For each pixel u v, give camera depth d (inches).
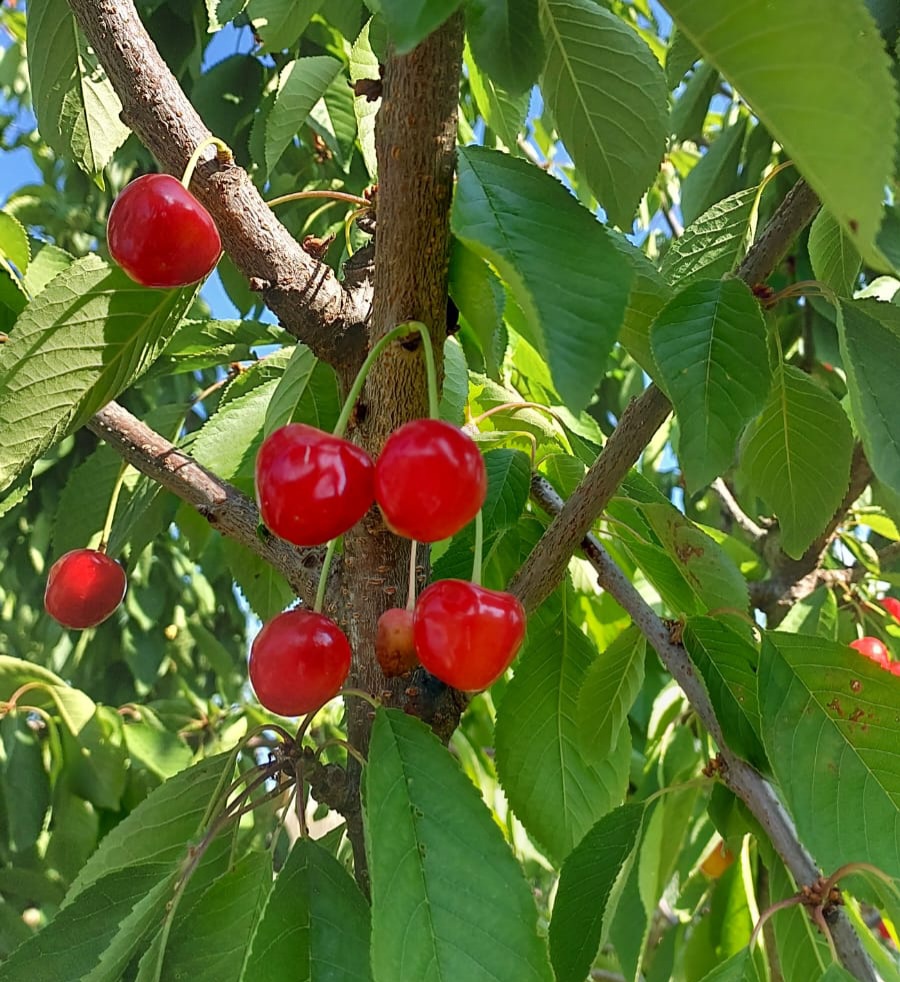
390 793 7.0
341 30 14.1
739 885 14.3
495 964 6.5
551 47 8.2
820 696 9.2
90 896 8.9
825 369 22.5
